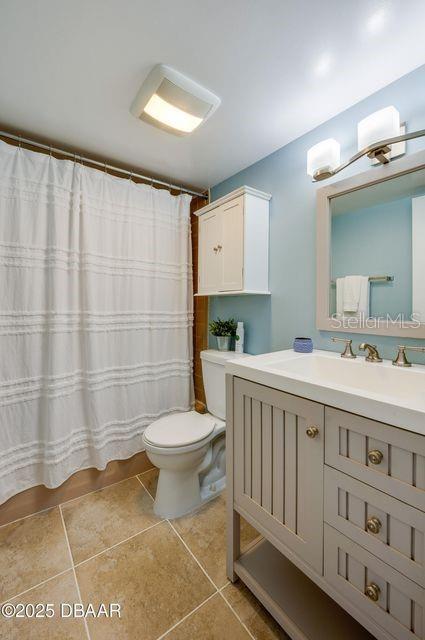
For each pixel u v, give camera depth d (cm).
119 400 177
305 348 133
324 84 115
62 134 149
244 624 97
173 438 144
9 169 139
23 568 118
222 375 169
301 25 91
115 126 142
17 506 145
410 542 63
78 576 114
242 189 154
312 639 87
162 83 110
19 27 91
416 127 106
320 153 119
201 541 132
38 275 147
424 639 61
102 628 96
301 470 85
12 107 129
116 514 149
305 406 83
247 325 183
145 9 86
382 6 85
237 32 93
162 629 95
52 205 149
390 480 66
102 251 168
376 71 108
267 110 129
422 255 106
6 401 140
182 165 181
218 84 114
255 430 100
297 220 151
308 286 146
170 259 200
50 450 147
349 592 74
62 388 152
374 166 119
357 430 72
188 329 208
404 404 64
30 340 145
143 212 186
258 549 121
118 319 176
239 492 107
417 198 107
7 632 95
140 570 117
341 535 76
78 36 94
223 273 170
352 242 126
